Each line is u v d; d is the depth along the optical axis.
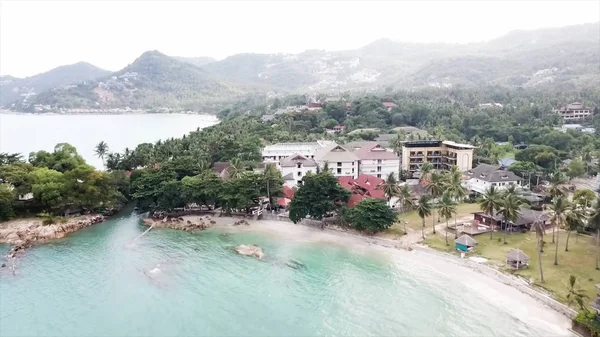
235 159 154.25
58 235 116.12
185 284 86.62
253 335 68.56
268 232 118.38
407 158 185.12
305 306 77.69
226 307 77.38
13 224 121.12
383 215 111.12
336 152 160.00
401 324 71.00
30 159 160.00
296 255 101.50
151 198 135.38
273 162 180.62
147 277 89.75
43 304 78.31
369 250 103.75
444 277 87.50
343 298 80.38
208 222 127.31
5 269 93.62
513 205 101.25
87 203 130.88
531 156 190.38
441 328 69.50
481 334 67.44
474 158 189.62
